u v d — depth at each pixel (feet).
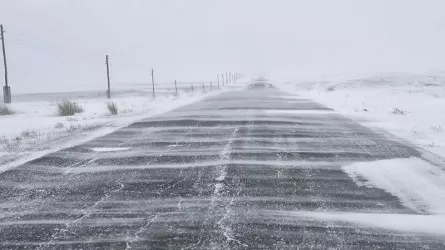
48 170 25.30
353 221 17.06
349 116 50.70
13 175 24.21
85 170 25.25
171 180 22.89
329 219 17.28
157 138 35.91
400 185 21.80
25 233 16.06
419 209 18.44
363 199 19.75
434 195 20.24
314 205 18.94
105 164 26.68
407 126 42.19
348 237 15.49
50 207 18.93
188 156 28.66
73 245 14.97
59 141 35.53
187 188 21.45
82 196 20.42
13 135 40.47
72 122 50.49
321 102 73.92
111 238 15.51
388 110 57.62
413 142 33.42
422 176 23.29
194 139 35.12
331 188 21.39
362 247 14.65
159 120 47.88
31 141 35.83
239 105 67.31
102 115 58.03
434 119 46.83
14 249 14.70
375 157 27.89
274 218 17.35
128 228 16.42
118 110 65.72
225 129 40.24
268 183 22.22
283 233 15.81
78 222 17.11
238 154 29.07
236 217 17.44
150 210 18.37
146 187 21.70
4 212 18.35
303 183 22.24
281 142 33.42
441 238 15.46
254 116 50.42
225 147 31.60
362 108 61.36
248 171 24.56
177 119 48.21
